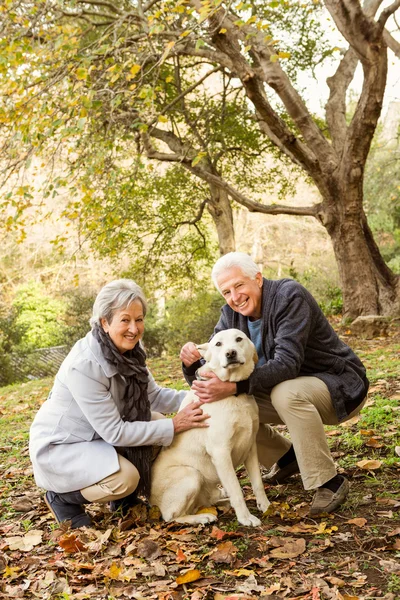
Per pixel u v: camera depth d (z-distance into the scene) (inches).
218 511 136.6
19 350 687.7
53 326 893.2
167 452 133.6
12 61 335.3
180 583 101.0
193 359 142.6
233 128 566.6
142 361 137.3
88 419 129.0
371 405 207.2
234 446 130.0
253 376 127.3
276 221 1099.9
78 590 103.7
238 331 129.5
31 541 126.9
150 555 113.0
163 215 598.5
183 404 138.9
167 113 546.9
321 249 1090.1
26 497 160.6
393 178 829.2
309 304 134.0
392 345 360.2
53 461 130.5
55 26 366.3
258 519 124.7
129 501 138.3
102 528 131.1
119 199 422.0
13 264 992.9
